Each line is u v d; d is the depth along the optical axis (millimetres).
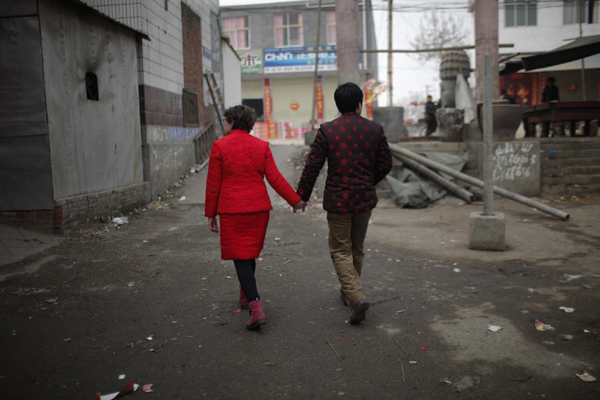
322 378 2693
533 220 7547
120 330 3330
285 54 28641
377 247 5922
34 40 5477
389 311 3717
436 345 3107
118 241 5820
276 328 3383
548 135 13266
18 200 5715
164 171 9344
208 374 2734
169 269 4770
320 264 5082
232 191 3281
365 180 3455
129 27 7566
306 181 3480
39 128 5598
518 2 23328
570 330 3305
